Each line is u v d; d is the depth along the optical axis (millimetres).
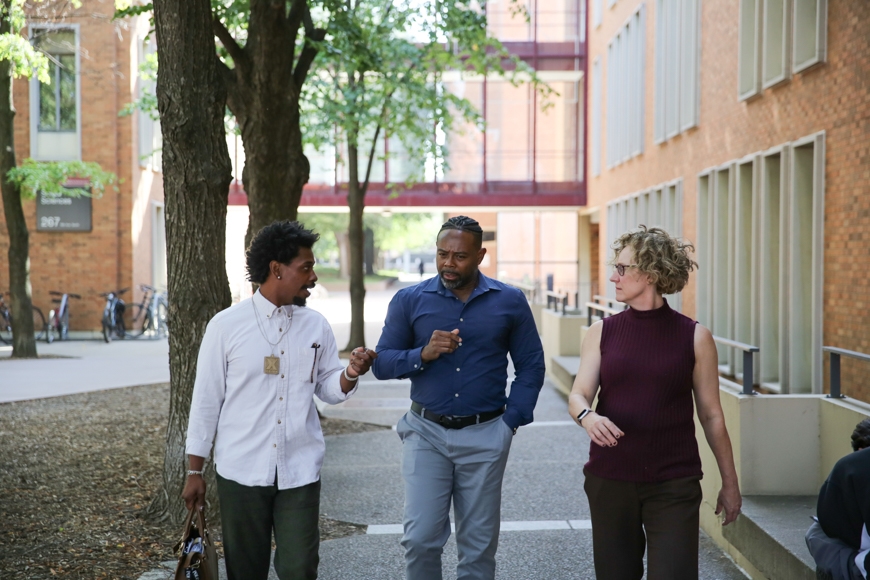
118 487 6895
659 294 3457
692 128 14805
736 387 5758
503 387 4168
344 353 18219
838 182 8852
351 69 12258
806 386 10062
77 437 9062
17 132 22797
